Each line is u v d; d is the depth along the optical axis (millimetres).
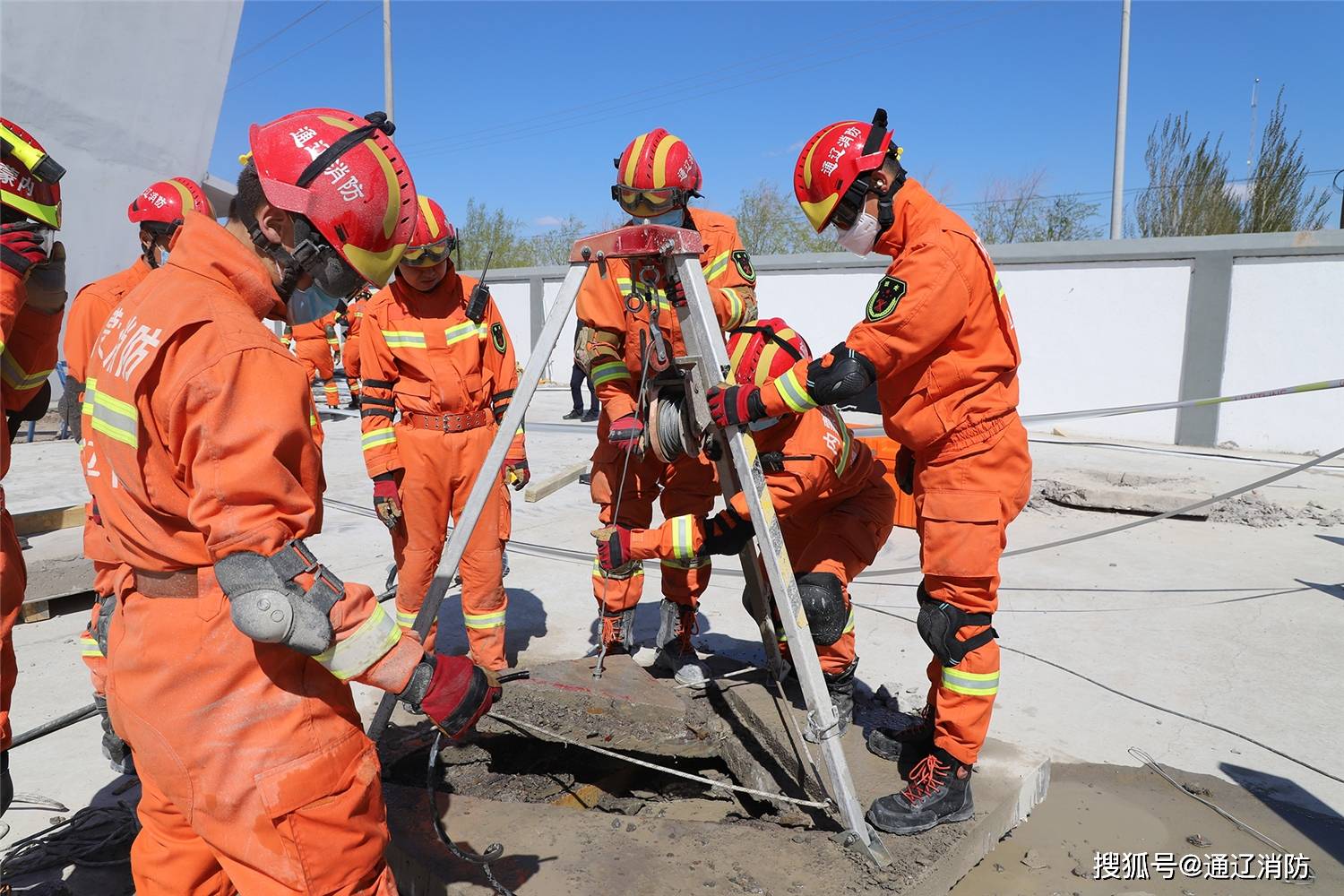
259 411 1536
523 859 2461
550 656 4551
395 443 3943
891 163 2646
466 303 3904
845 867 2451
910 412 2631
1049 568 6246
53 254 2688
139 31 12023
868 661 4535
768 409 2324
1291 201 21531
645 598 5629
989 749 3207
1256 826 3049
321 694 1730
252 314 1670
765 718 3275
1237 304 11352
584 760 3613
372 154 1666
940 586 2678
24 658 4488
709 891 2330
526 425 13742
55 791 3219
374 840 1795
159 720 1664
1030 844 2928
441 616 5176
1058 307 12539
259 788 1639
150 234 3432
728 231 3896
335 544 6668
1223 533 7203
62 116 11672
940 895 2529
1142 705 4016
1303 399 11055
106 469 1655
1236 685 4238
